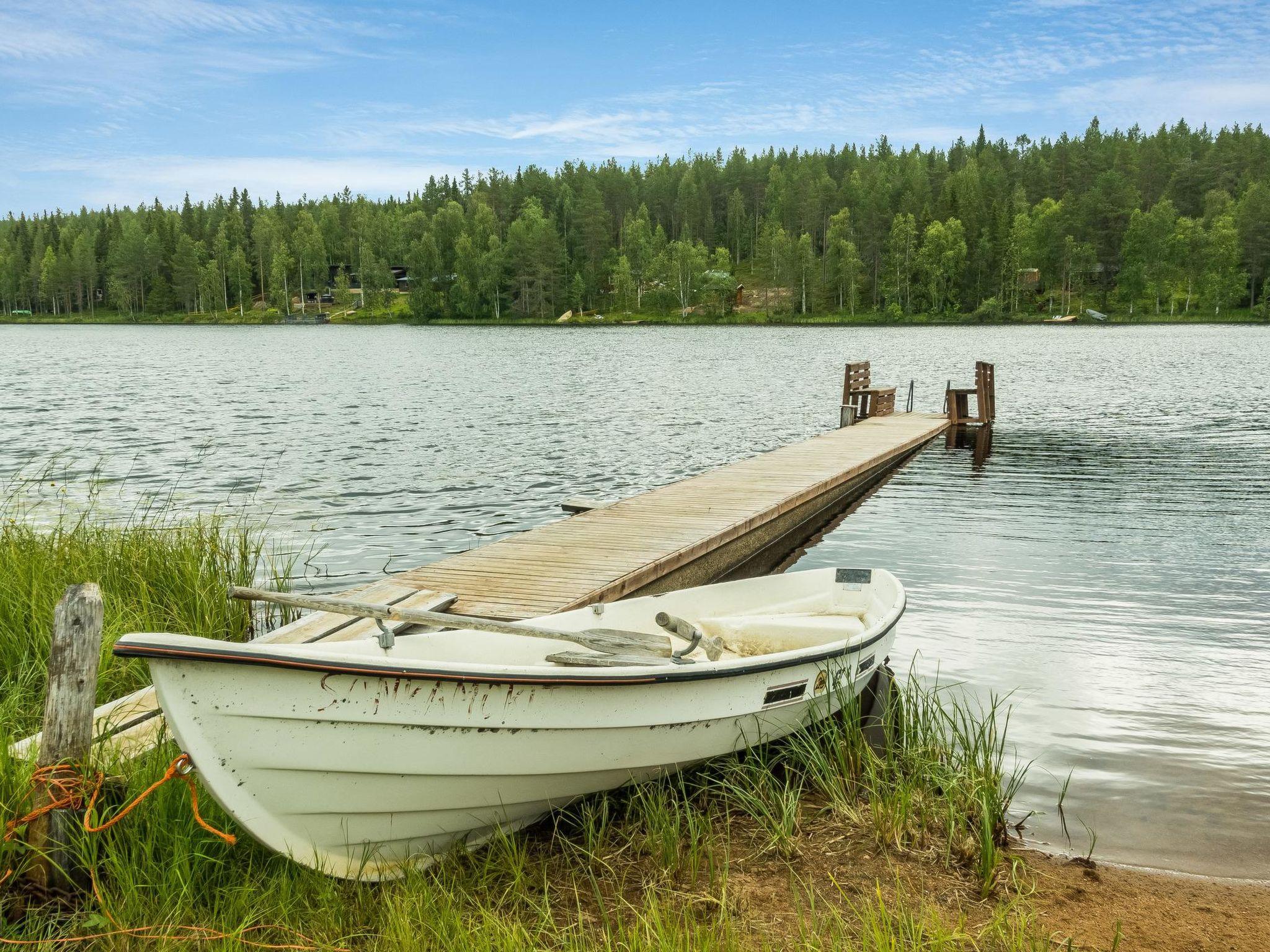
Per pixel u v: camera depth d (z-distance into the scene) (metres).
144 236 145.12
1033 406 26.67
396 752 3.57
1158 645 7.02
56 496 13.09
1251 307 102.81
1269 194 105.00
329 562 9.88
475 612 6.72
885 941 3.27
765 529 10.82
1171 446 18.67
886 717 5.25
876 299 114.06
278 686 3.27
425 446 18.56
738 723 4.60
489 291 120.12
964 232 109.81
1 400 28.41
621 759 4.23
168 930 3.10
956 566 9.55
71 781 3.31
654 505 11.28
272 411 25.12
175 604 6.28
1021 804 4.63
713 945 3.20
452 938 3.22
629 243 126.62
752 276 126.44
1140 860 4.12
